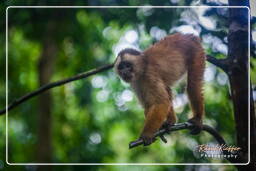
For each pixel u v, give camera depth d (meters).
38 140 19.27
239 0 9.49
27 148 21.16
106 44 20.34
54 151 20.38
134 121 21.97
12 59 21.72
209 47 11.57
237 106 9.14
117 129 22.09
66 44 20.41
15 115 21.98
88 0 16.78
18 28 18.73
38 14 17.66
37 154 19.12
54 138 20.83
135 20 15.24
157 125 9.86
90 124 21.25
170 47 11.30
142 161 19.47
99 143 20.95
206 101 13.98
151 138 9.70
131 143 9.49
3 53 21.41
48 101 19.70
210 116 13.55
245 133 9.05
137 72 10.87
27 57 21.98
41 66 19.38
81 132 20.75
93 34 20.09
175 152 15.18
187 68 11.38
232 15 9.51
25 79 22.03
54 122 21.16
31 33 19.12
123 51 11.26
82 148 20.00
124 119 22.05
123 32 16.36
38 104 19.70
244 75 9.19
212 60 9.54
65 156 19.88
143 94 10.85
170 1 13.31
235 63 9.26
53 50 19.45
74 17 17.97
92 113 21.31
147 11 14.11
